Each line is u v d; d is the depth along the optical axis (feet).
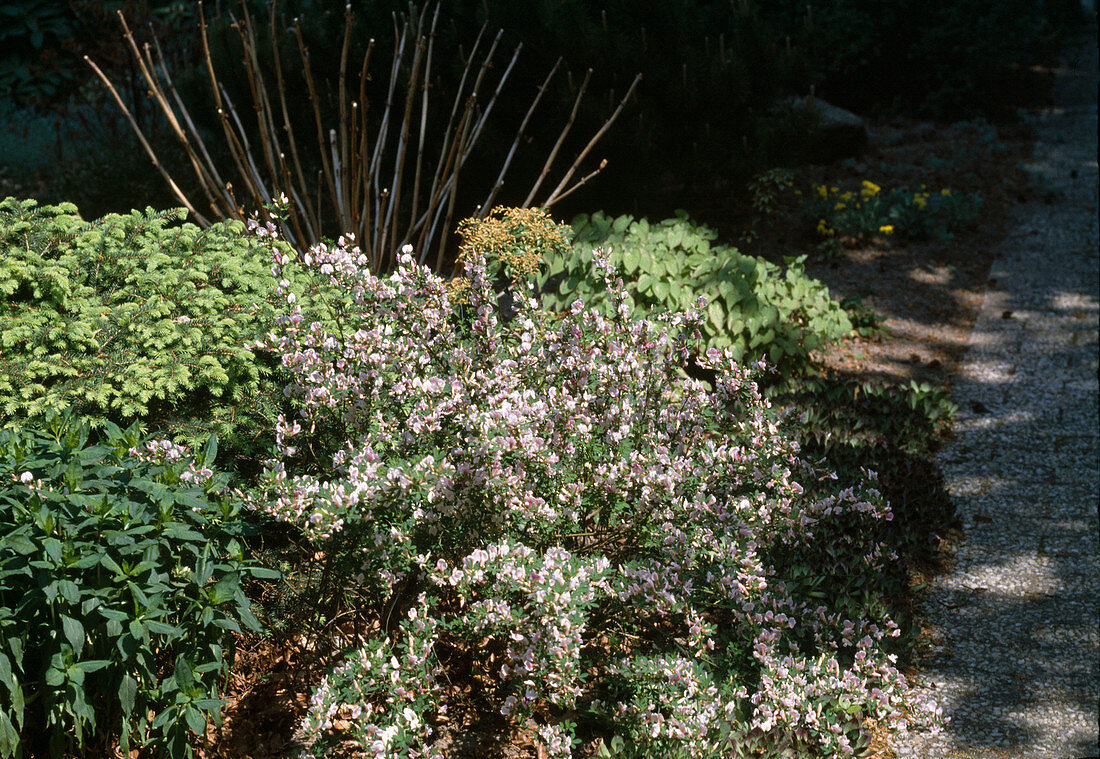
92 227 13.42
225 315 12.53
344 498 9.16
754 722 9.70
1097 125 36.17
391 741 8.66
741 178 22.91
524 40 20.97
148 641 8.73
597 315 11.25
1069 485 16.29
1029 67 41.98
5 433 9.61
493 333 11.32
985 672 11.91
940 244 26.86
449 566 10.38
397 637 10.77
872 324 22.21
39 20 36.42
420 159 18.83
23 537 8.38
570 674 8.97
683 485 10.40
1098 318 22.66
